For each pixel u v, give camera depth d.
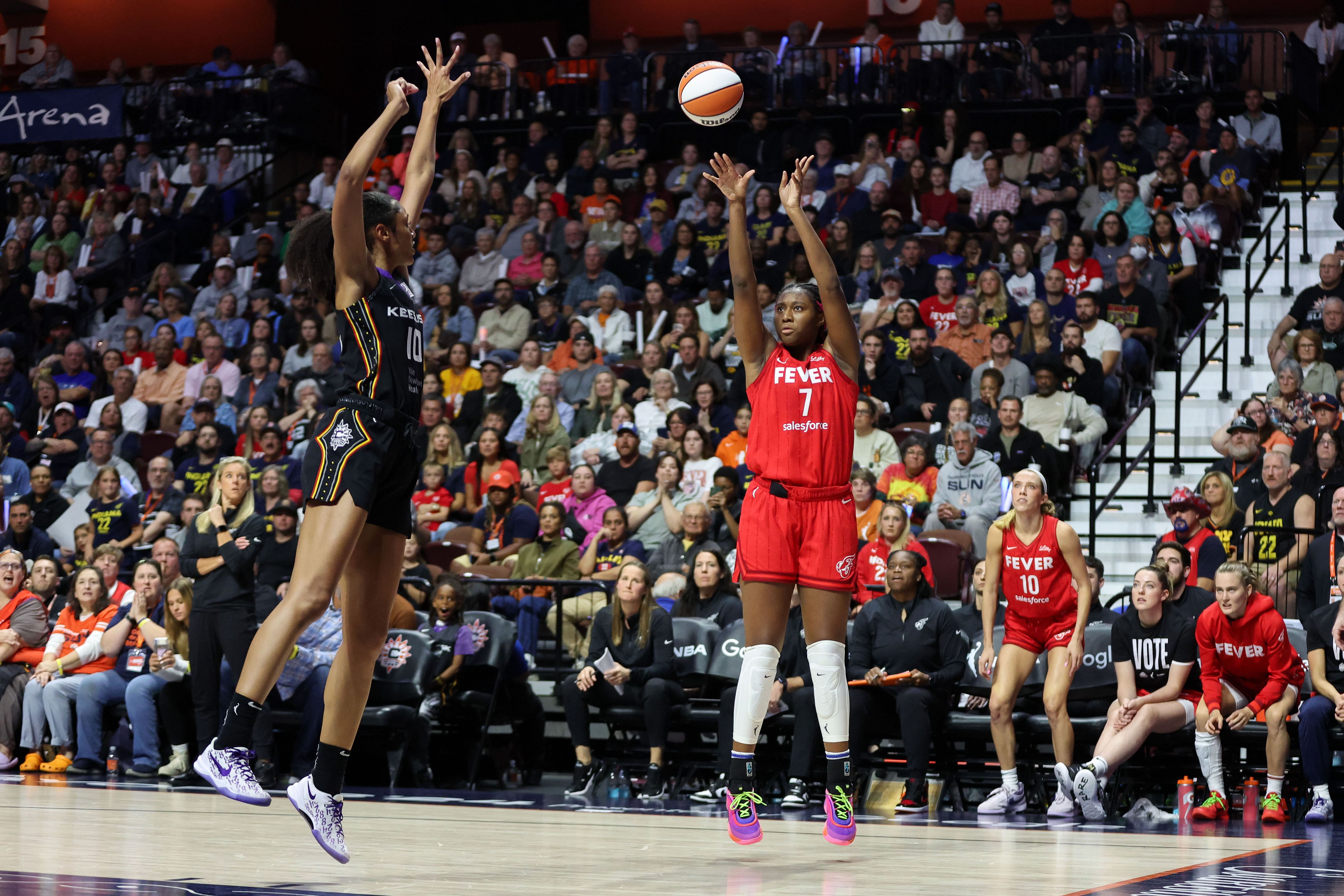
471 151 18.66
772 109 18.16
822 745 8.46
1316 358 11.15
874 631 8.37
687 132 18.53
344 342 3.94
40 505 13.18
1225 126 15.57
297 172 20.80
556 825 6.12
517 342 14.83
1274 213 15.14
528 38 23.55
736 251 4.87
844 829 4.78
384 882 3.78
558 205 16.98
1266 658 7.46
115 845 4.75
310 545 3.78
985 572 7.96
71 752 9.84
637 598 8.85
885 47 18.48
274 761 9.04
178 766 9.19
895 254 14.67
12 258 18.66
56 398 15.48
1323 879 4.26
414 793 8.33
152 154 20.14
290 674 8.78
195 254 18.80
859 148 17.80
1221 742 7.85
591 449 12.32
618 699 8.89
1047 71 17.69
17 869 3.93
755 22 21.53
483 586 9.65
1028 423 11.63
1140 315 12.84
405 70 22.77
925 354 12.30
